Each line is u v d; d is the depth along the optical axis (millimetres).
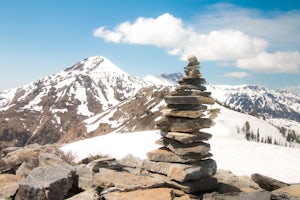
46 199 11938
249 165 44719
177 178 14320
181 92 15906
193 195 14008
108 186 13680
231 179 17922
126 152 58125
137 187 13352
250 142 67125
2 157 28781
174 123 15570
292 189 13344
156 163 15516
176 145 15305
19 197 11969
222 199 12484
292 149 59812
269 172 39656
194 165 14867
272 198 12445
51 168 14086
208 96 16172
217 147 60062
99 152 52281
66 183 13094
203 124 15633
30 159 21469
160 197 12578
